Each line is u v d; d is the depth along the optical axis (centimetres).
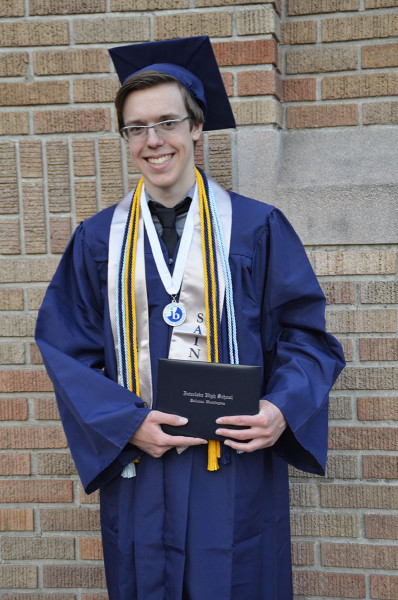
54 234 242
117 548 186
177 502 177
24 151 240
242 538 182
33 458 249
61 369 183
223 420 170
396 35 237
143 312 183
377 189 230
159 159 178
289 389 177
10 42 237
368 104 241
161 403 174
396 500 238
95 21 235
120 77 199
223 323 182
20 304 245
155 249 185
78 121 239
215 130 226
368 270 234
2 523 251
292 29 243
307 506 243
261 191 235
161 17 232
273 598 194
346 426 240
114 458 175
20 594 253
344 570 243
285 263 188
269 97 231
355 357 238
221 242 186
